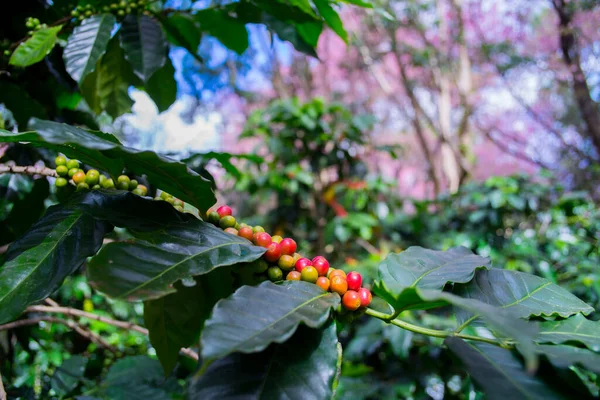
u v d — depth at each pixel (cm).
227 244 40
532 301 42
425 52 362
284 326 34
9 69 71
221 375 34
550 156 432
